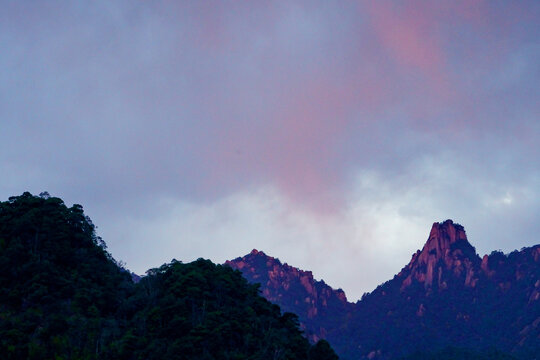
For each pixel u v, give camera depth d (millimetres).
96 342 193500
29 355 182250
